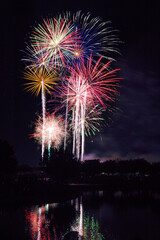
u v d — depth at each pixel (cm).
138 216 2652
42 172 6328
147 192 6128
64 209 2994
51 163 6209
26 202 3275
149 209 3162
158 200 4178
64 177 6247
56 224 2131
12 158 6119
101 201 4016
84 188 7200
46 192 4166
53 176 6250
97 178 9838
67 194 4600
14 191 3666
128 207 3347
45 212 2691
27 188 3966
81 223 2228
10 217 2369
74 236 1762
